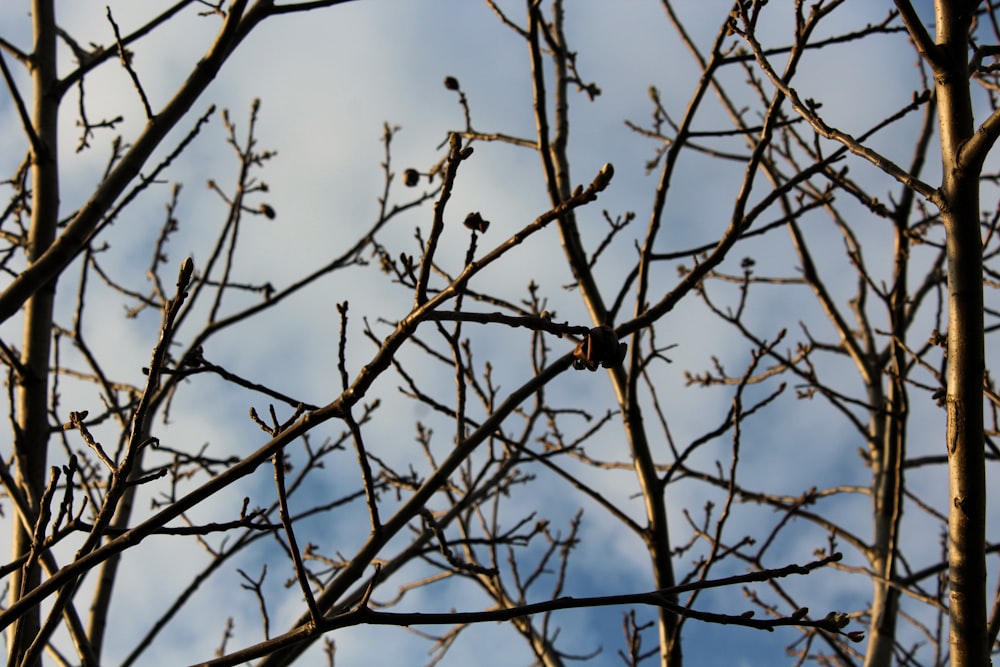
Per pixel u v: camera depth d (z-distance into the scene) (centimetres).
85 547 239
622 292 381
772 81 308
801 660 464
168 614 403
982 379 256
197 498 232
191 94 341
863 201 352
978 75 452
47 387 362
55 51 416
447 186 205
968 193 256
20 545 333
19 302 304
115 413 433
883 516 477
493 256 200
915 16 266
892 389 428
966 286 257
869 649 443
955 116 262
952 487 259
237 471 232
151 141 334
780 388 364
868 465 538
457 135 203
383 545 288
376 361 223
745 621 232
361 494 454
